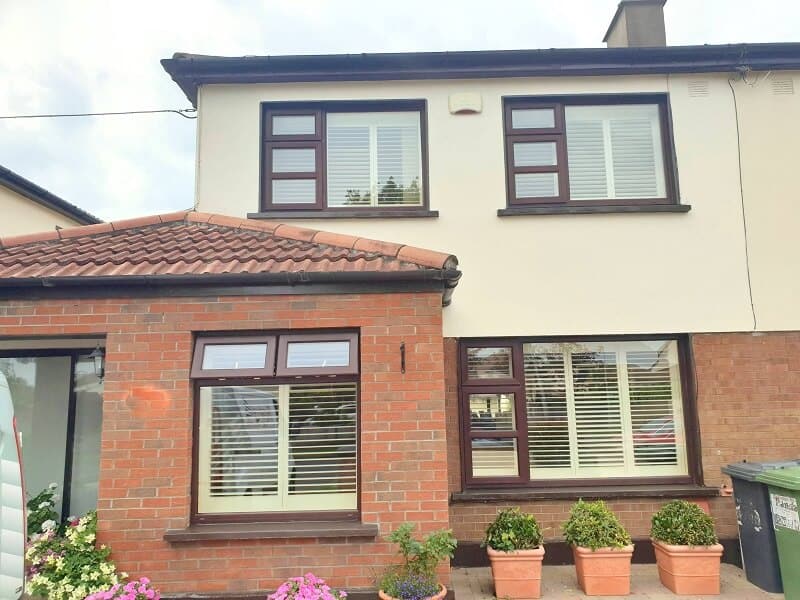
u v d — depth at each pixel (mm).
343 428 5273
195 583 4828
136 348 5117
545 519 6750
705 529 5793
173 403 5047
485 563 6664
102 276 5043
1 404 4344
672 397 7250
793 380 7098
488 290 7246
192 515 5055
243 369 5125
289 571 4863
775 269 7332
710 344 7156
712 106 7660
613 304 7219
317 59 7449
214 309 5195
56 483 6387
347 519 5109
